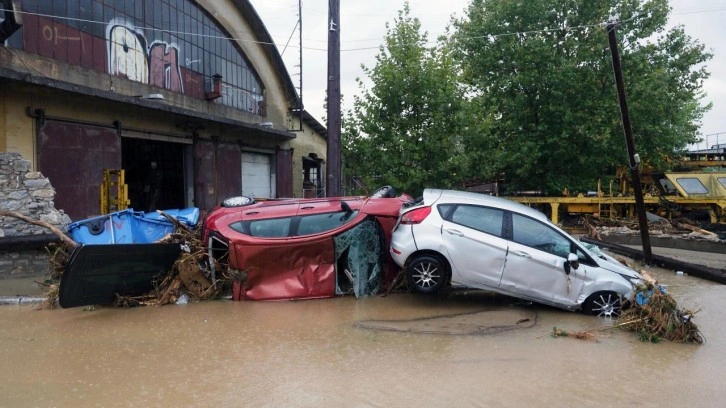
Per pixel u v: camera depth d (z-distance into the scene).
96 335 6.93
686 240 16.95
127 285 8.37
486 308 8.34
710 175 21.72
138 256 8.27
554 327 7.16
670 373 5.66
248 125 19.94
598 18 23.78
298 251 8.78
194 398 4.93
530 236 8.28
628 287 7.96
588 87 23.61
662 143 24.27
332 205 9.19
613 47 12.89
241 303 8.59
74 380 5.38
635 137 23.61
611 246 16.11
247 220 8.91
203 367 5.73
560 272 8.07
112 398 4.94
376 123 16.25
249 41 23.62
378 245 9.12
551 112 23.61
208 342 6.61
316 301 8.69
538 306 8.56
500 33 24.39
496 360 5.99
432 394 5.03
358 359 5.98
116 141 14.59
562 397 4.99
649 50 24.16
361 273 8.95
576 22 24.00
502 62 24.52
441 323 7.45
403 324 7.40
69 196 12.98
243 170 22.38
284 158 25.94
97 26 14.89
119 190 13.85
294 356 6.08
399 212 8.95
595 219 22.17
